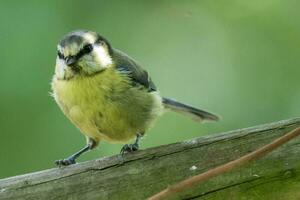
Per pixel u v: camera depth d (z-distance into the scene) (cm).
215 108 1283
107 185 605
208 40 1332
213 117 1097
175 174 614
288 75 1262
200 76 1314
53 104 1091
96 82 873
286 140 478
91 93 870
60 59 888
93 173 607
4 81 1080
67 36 895
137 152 618
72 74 877
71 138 1091
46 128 1085
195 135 1200
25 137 1076
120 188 606
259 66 1284
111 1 1245
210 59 1318
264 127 629
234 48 1309
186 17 1302
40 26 1117
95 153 1106
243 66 1295
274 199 598
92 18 1199
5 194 593
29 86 1088
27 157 1074
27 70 1091
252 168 598
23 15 1113
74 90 873
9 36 1098
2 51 1088
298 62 1269
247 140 625
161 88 1310
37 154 1080
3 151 1072
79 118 887
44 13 1127
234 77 1292
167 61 1312
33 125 1080
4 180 597
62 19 1141
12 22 1103
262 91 1262
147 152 618
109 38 1245
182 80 1317
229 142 625
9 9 1106
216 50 1323
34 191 597
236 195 595
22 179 598
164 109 1091
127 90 890
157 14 1301
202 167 618
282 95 1245
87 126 895
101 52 902
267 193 598
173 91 1312
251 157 475
